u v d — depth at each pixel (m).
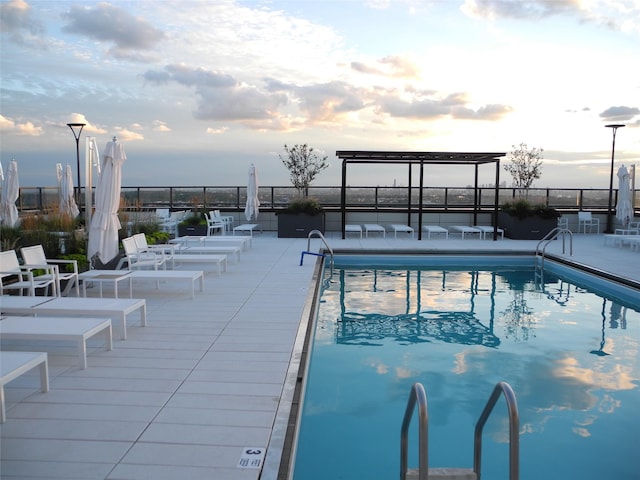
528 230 14.58
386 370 5.34
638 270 9.59
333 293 8.95
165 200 17.50
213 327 5.69
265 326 5.73
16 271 5.95
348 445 3.79
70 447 3.02
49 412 3.49
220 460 2.88
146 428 3.27
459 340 6.35
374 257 12.22
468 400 4.61
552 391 4.78
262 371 4.32
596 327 6.89
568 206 17.38
